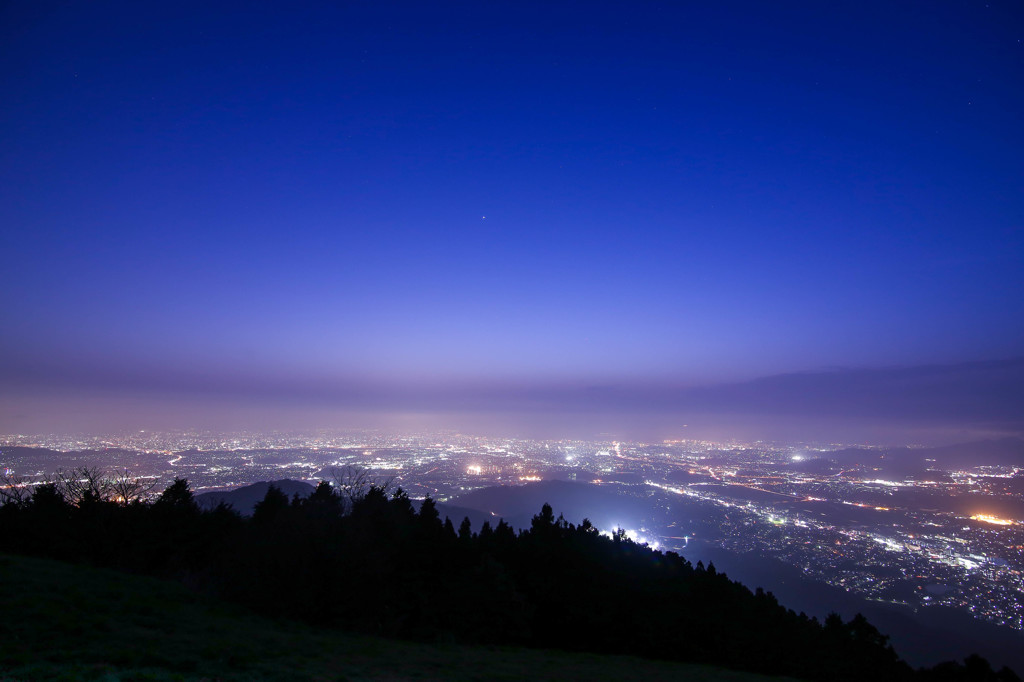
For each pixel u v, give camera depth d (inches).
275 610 769.6
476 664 678.5
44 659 429.1
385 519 1087.6
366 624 811.4
